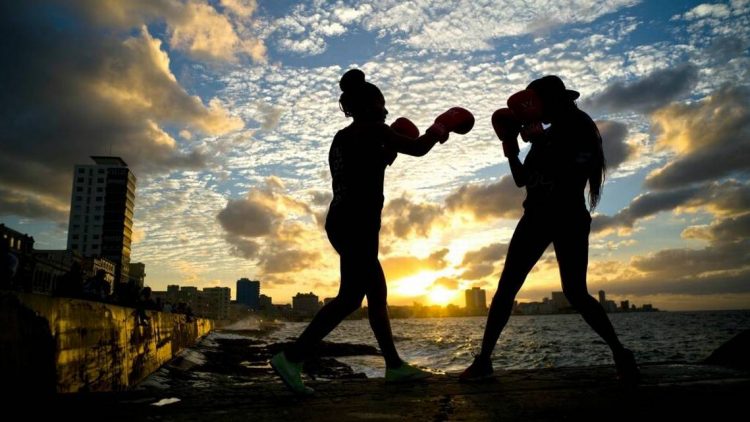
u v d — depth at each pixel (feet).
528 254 9.77
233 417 6.63
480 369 9.73
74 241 362.12
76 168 370.32
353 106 9.21
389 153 9.30
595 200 10.14
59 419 6.51
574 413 6.63
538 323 483.92
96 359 35.12
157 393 8.49
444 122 9.30
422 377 9.86
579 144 9.36
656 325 342.23
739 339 11.21
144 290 64.28
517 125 9.98
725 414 6.46
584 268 9.39
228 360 113.60
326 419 6.50
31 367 21.50
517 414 6.64
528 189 9.86
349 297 8.48
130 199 384.88
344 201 8.65
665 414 6.49
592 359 101.35
